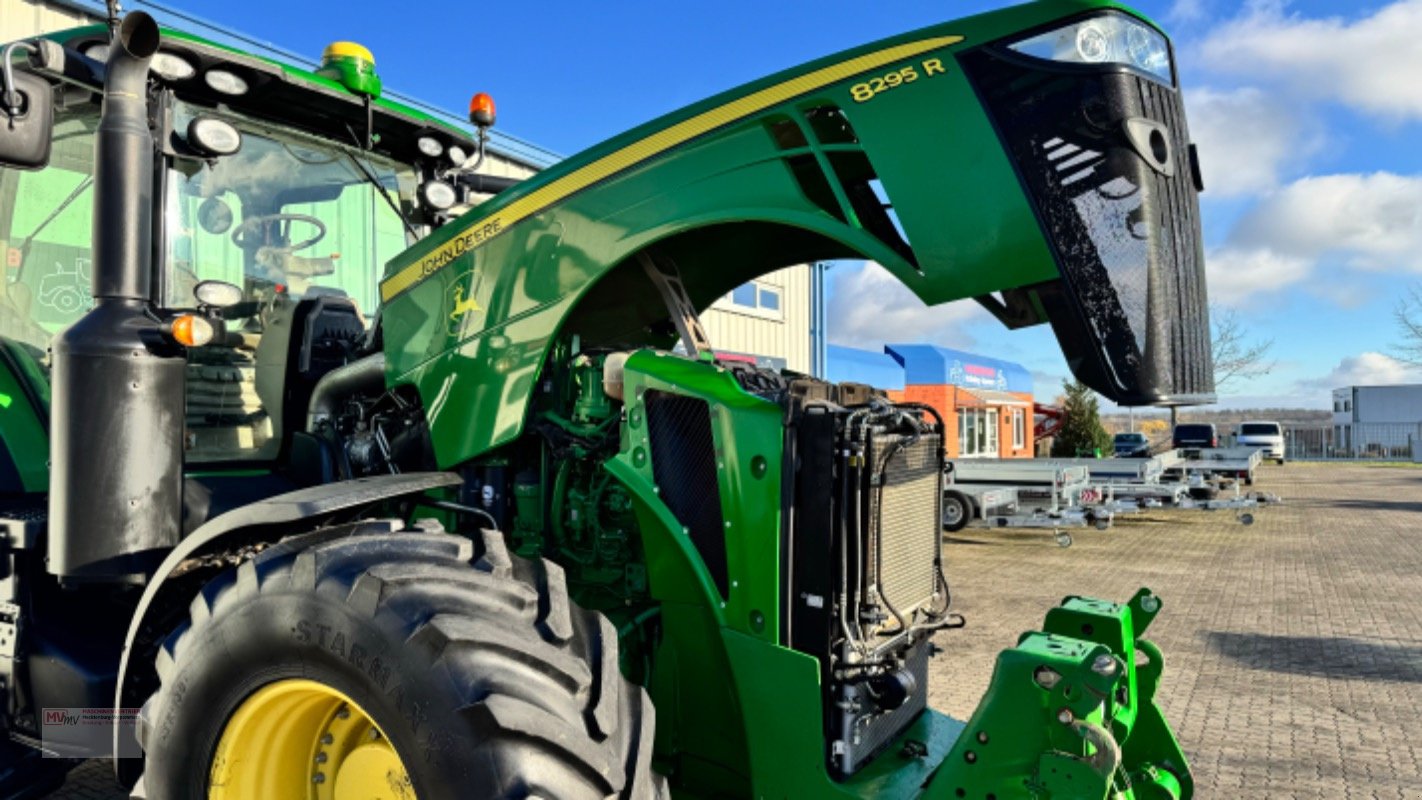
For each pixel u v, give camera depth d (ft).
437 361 8.61
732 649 7.30
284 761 6.54
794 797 7.08
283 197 10.84
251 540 7.47
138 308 8.05
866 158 6.89
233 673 6.32
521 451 8.61
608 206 7.72
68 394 7.66
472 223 8.47
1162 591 25.86
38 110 7.34
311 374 10.14
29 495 10.09
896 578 8.02
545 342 7.98
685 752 7.91
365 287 11.77
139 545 7.75
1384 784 12.37
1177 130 7.01
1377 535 38.86
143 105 8.16
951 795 6.82
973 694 15.65
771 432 7.22
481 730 5.46
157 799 6.62
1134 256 6.52
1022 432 90.63
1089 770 6.31
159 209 9.30
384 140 11.72
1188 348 6.93
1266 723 14.85
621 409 8.22
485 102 11.99
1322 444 140.87
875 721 7.73
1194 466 53.93
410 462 9.29
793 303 50.19
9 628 8.50
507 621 6.02
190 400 9.57
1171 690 16.63
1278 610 23.43
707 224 7.32
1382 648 19.57
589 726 5.88
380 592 5.86
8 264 10.30
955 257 6.50
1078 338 6.37
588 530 8.33
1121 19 6.59
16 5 21.31
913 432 8.00
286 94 10.16
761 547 7.20
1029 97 6.41
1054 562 31.19
